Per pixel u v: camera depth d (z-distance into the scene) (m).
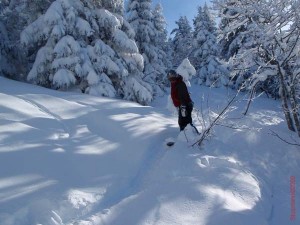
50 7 12.56
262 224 4.15
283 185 6.25
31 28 13.13
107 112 8.07
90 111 7.88
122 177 5.09
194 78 34.03
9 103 7.04
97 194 4.48
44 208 3.92
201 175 5.35
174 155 5.95
